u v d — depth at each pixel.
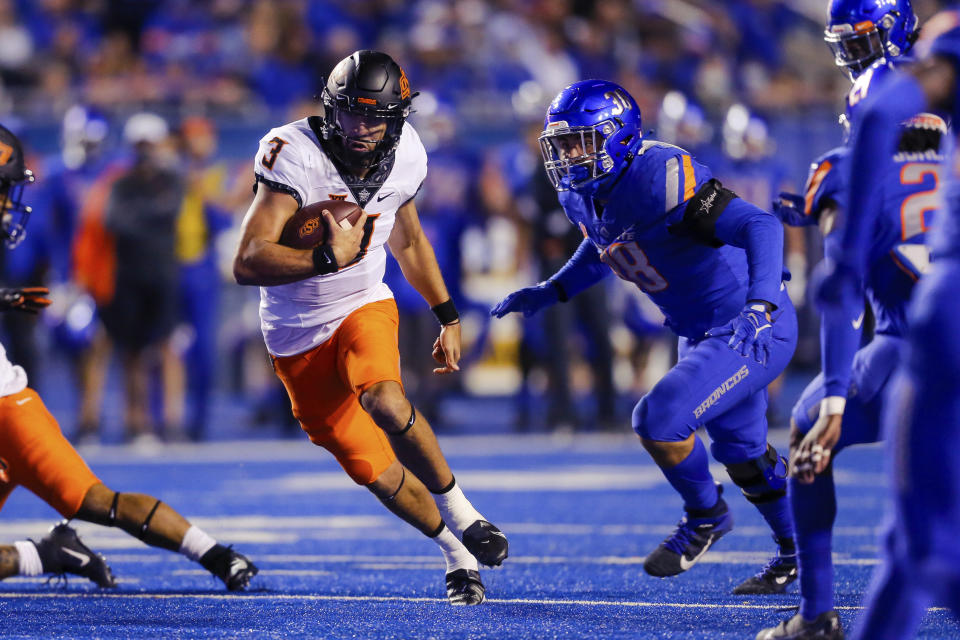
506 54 45.44
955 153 8.84
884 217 11.19
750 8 52.44
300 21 45.06
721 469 28.16
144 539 15.05
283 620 13.33
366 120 13.29
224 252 37.84
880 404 11.23
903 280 11.14
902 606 8.64
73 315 33.94
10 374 14.37
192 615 13.68
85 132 33.81
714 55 47.03
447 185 34.78
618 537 20.03
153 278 32.97
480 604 14.27
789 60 53.59
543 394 42.72
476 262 39.72
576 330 39.25
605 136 13.80
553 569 17.05
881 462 29.95
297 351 14.25
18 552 15.25
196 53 45.72
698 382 14.32
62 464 14.45
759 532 20.17
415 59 43.53
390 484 14.31
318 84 44.09
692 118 33.94
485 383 43.28
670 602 14.33
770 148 35.31
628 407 38.53
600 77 45.50
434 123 35.06
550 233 31.09
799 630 11.34
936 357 8.05
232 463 30.88
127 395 34.09
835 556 17.36
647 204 13.99
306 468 29.88
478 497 24.92
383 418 13.48
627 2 48.16
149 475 28.77
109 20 49.47
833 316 10.05
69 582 16.38
